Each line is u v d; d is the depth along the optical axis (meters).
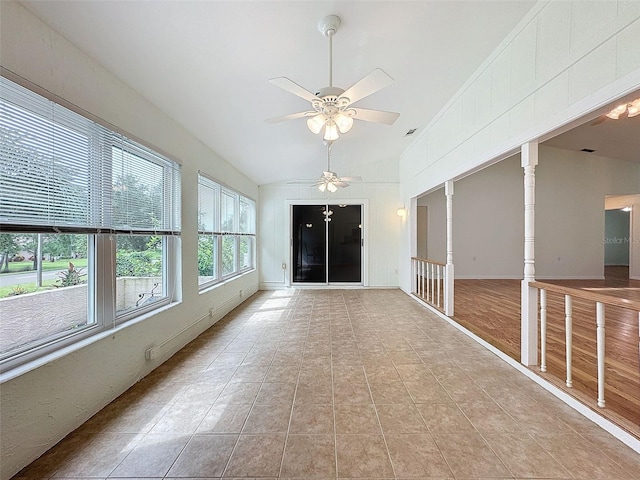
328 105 2.08
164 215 3.16
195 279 3.79
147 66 2.36
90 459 1.72
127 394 2.43
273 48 2.39
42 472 1.63
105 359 2.26
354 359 3.12
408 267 6.51
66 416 1.92
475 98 3.49
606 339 3.45
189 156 3.66
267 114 3.49
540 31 2.46
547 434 1.93
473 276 8.38
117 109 2.41
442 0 2.22
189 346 3.50
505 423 2.04
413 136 5.68
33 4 1.66
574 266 8.34
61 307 2.01
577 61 2.13
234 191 5.45
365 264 7.24
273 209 7.25
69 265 2.08
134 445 1.84
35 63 1.72
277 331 4.04
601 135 6.57
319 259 7.31
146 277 2.97
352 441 1.88
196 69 2.51
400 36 2.53
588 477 1.59
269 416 2.14
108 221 2.34
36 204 1.77
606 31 1.93
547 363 2.82
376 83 1.85
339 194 7.22
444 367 2.92
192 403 2.30
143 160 2.81
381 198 7.23
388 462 1.71
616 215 10.96
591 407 2.07
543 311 2.60
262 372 2.83
